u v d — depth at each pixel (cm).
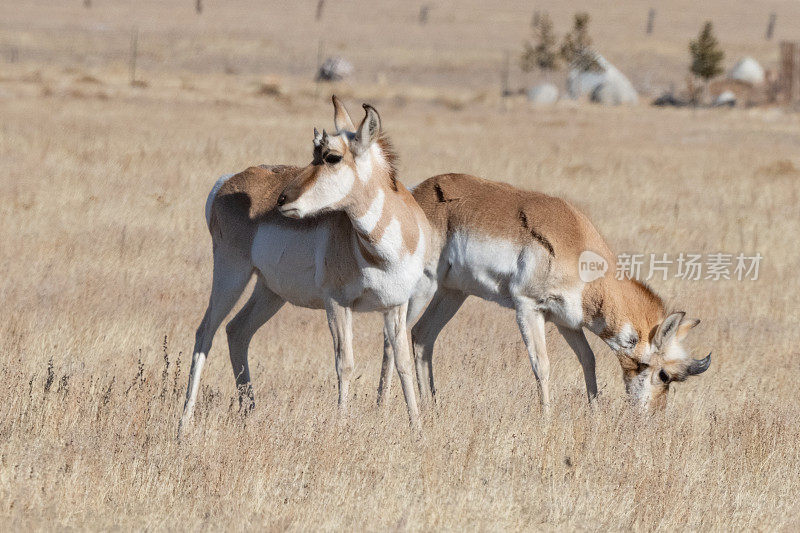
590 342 3597
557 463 2423
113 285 3944
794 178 7681
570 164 7938
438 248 3017
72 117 9469
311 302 2719
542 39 19012
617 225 5509
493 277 2938
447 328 3653
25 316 3441
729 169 8038
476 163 7725
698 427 2725
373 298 2558
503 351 3334
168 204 5522
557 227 2864
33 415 2478
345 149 2395
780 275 4622
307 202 2384
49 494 2097
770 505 2267
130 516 2055
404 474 2348
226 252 2848
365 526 2064
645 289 2894
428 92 15900
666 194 6688
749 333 3753
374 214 2439
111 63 17988
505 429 2608
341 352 2584
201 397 2720
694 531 2136
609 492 2294
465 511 2144
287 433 2419
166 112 10656
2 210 5066
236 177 2909
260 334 3581
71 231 4794
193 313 3716
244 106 12019
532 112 13800
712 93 16862
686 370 2841
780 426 2617
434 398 2859
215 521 2044
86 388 2636
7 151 6962
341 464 2319
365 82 17675
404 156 8000
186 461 2281
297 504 2139
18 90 11912
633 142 10044
